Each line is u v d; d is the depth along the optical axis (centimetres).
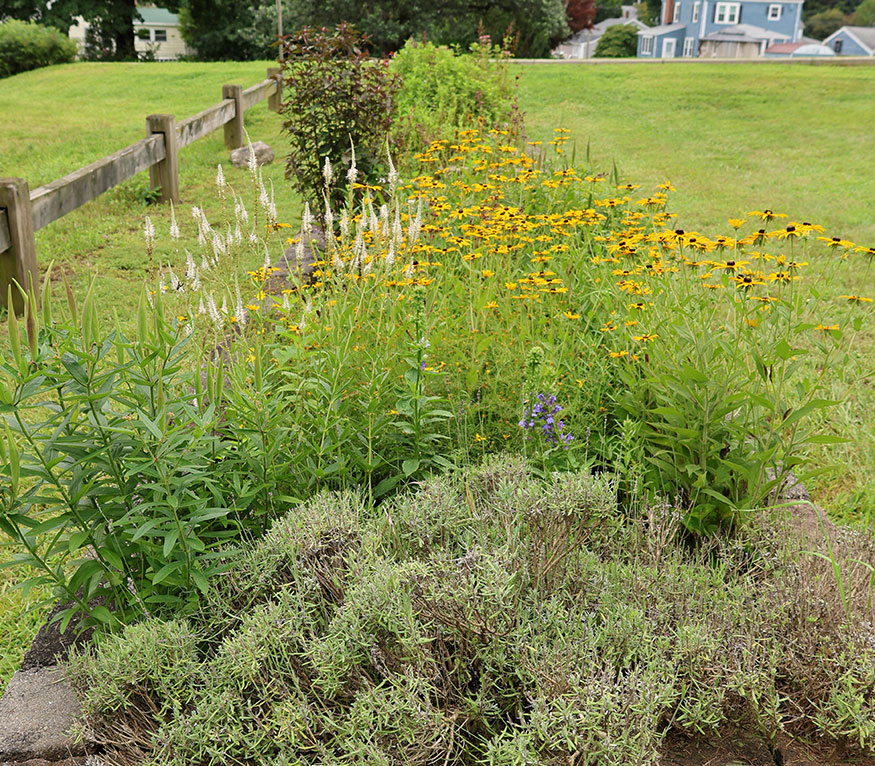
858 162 1163
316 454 310
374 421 318
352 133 667
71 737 225
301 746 199
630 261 429
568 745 188
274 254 656
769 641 231
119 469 246
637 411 333
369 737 191
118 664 209
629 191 578
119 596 259
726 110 1588
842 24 8681
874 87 1759
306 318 342
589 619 229
